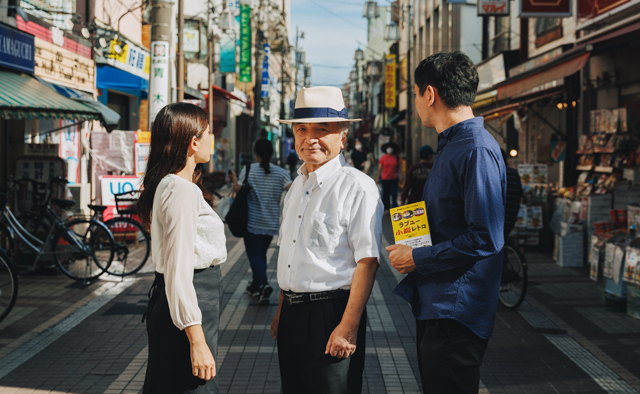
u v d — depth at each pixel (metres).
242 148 41.81
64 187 8.89
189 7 26.39
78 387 4.51
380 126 51.47
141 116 17.47
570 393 4.44
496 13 14.27
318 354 2.82
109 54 12.93
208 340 2.76
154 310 2.73
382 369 4.91
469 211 2.53
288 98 67.31
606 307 6.93
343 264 2.86
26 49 9.32
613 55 11.08
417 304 2.79
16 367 4.94
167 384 2.71
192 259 2.62
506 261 6.94
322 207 2.87
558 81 12.73
